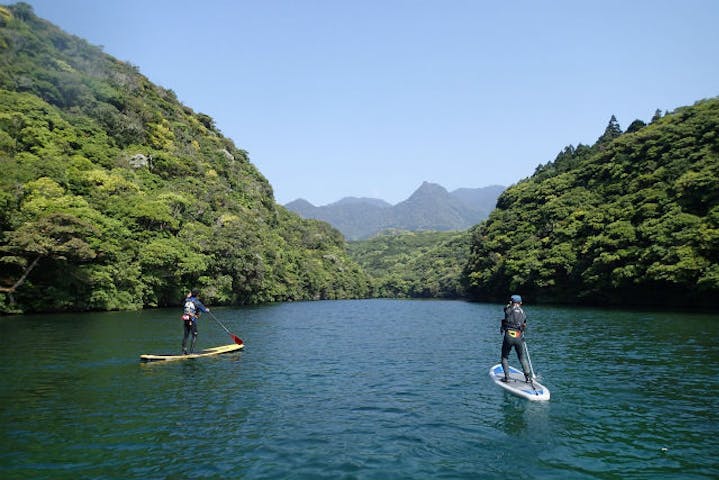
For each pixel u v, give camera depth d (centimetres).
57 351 1938
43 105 5934
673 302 5147
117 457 797
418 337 2639
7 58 6562
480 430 965
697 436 920
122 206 5316
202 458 799
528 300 7225
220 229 6719
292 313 4944
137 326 3017
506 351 1392
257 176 12238
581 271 6034
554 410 1106
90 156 6016
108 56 9606
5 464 761
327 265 12725
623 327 2934
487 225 9275
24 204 4138
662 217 5088
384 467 775
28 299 4138
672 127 6338
